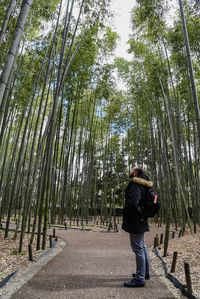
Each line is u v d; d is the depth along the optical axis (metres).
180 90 8.45
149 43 8.32
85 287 2.33
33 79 7.16
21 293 2.15
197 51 7.07
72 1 5.04
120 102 11.58
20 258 3.66
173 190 9.93
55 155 9.66
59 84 4.73
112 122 12.88
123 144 15.34
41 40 6.58
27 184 4.44
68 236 6.68
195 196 9.36
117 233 8.34
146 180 2.65
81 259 3.67
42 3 5.73
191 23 6.98
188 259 3.55
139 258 2.42
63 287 2.32
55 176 9.73
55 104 4.64
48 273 2.83
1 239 5.52
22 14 2.73
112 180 16.00
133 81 9.31
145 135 13.54
